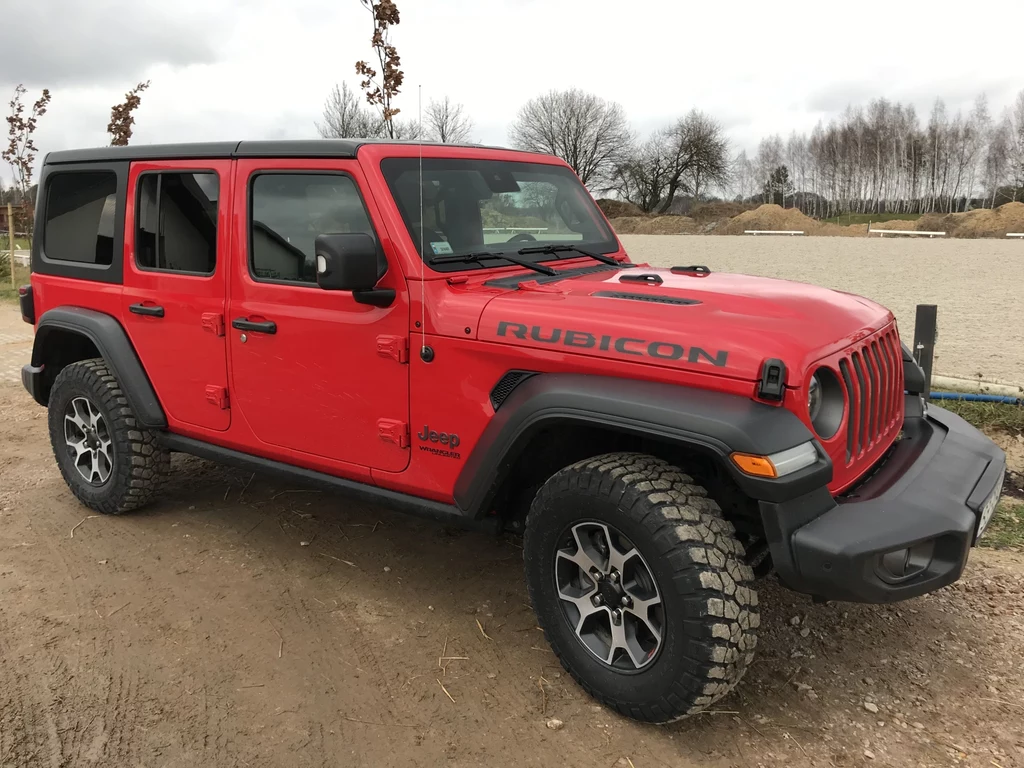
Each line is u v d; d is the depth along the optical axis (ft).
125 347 13.34
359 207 10.33
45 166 14.74
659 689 8.34
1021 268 38.68
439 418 9.92
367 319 10.32
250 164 11.42
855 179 198.18
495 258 10.93
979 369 20.10
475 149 11.93
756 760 8.34
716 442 7.70
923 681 9.54
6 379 26.13
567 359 8.75
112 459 14.25
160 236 12.74
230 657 10.25
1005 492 14.53
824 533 7.80
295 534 13.92
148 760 8.43
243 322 11.55
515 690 9.55
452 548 13.35
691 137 187.01
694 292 9.74
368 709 9.23
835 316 9.34
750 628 7.97
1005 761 8.19
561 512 8.86
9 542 13.67
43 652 10.37
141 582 12.24
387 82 23.44
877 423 9.55
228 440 12.47
